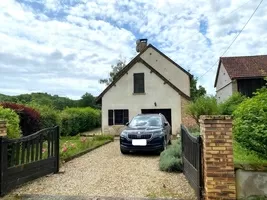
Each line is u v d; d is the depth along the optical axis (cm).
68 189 542
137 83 1919
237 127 496
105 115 1945
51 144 683
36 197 491
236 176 435
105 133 1834
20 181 556
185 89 2250
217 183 428
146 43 2488
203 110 1361
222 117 436
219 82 2773
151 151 945
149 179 612
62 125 1672
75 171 703
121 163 806
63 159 827
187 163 597
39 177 624
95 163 810
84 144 1155
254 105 477
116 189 539
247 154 507
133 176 641
